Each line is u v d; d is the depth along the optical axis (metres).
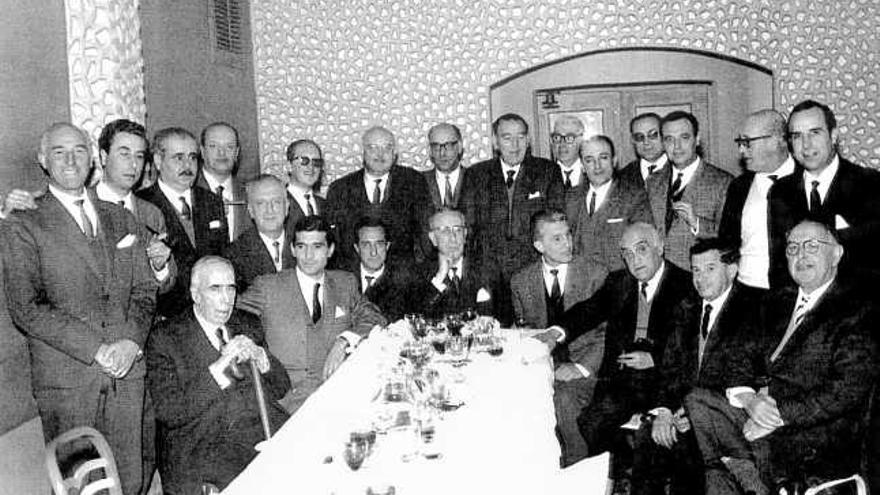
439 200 5.86
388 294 4.80
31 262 3.44
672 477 3.53
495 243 5.66
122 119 4.15
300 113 7.45
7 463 3.76
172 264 4.20
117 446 3.60
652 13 7.02
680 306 3.78
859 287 3.27
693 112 7.19
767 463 3.20
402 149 7.39
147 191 4.73
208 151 5.37
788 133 4.21
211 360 3.32
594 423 4.02
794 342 3.27
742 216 4.65
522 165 5.71
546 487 2.31
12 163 3.85
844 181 4.05
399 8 7.28
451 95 7.30
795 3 6.81
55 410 3.53
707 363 3.61
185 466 3.20
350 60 7.36
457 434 2.75
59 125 3.56
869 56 6.72
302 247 4.05
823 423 3.10
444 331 3.97
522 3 7.16
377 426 2.84
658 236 4.21
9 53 3.86
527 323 4.71
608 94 7.30
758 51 6.91
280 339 4.01
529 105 7.34
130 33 4.52
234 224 5.34
